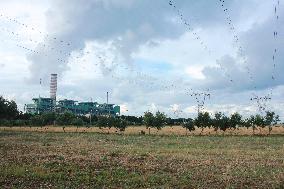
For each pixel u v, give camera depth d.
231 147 69.12
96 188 27.36
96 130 147.12
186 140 91.44
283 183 30.25
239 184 29.84
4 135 103.19
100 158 44.78
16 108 143.62
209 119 127.50
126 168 37.41
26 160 41.78
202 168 38.75
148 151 57.53
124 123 139.12
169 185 28.94
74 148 60.38
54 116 165.75
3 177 30.67
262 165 41.75
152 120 130.38
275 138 101.12
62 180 30.30
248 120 126.19
